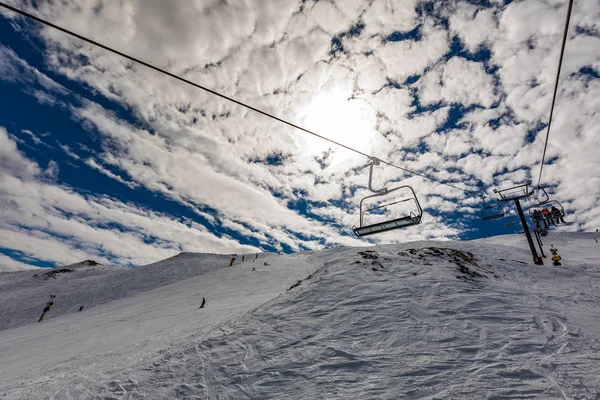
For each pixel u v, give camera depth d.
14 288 62.22
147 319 20.50
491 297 10.33
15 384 8.14
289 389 5.86
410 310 9.33
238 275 41.22
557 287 13.23
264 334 8.89
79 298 50.38
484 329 7.77
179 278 55.56
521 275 15.55
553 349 6.45
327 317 9.55
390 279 12.69
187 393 6.02
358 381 5.84
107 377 7.18
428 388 5.28
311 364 6.77
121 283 57.12
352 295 11.22
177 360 7.74
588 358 5.92
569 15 4.61
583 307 9.90
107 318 24.89
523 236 54.25
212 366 7.15
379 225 9.35
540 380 5.18
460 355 6.45
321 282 13.16
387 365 6.33
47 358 12.59
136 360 8.45
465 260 16.27
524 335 7.31
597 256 28.56
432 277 12.57
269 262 53.16
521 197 22.98
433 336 7.52
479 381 5.31
